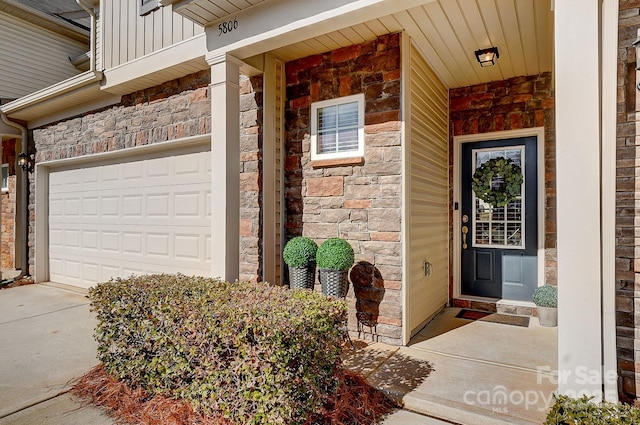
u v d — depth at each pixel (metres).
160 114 4.64
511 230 4.40
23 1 7.41
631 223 2.13
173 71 4.23
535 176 4.27
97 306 2.70
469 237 4.62
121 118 5.07
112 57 4.85
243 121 3.90
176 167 4.72
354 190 3.56
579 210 1.93
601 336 1.90
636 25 2.10
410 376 2.66
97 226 5.67
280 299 2.39
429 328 3.75
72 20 8.02
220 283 2.81
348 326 3.54
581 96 1.93
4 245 7.82
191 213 4.57
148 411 2.23
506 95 4.32
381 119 3.40
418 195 3.64
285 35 2.87
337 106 3.67
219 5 2.95
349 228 3.57
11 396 2.49
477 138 4.49
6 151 7.81
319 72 3.76
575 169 1.94
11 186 7.66
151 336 2.38
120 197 5.33
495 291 4.48
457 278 4.60
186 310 2.24
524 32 3.25
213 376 2.07
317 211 3.78
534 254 4.27
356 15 2.60
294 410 1.94
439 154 4.34
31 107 5.83
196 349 2.15
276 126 3.88
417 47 3.55
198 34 4.09
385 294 3.37
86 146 5.54
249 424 1.92
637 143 2.11
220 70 3.21
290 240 3.75
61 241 6.28
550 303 3.74
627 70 2.12
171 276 3.06
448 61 3.84
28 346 3.40
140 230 5.09
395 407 2.36
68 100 5.44
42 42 6.94
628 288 2.14
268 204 3.79
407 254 3.31
